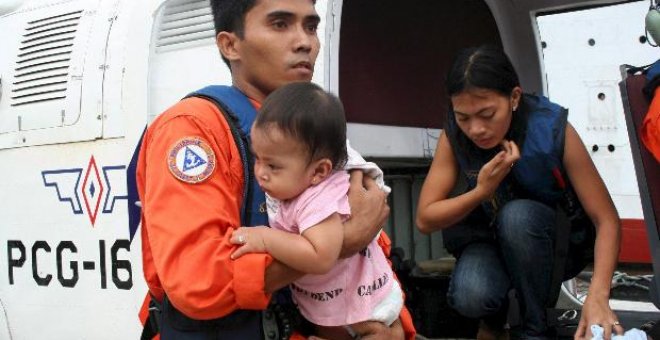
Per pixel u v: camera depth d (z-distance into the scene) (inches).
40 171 112.7
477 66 85.4
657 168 83.6
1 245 117.8
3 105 118.7
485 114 86.5
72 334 108.6
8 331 117.2
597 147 169.3
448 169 96.5
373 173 62.3
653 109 80.1
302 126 55.1
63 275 109.4
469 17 137.1
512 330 100.0
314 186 57.3
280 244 55.7
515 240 90.6
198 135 59.2
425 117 135.6
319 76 92.5
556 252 93.0
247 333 59.8
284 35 63.1
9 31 122.6
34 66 116.2
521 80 137.1
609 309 84.6
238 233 57.2
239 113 61.9
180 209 57.2
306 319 62.0
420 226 96.2
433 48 137.6
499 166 86.7
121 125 104.0
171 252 56.2
